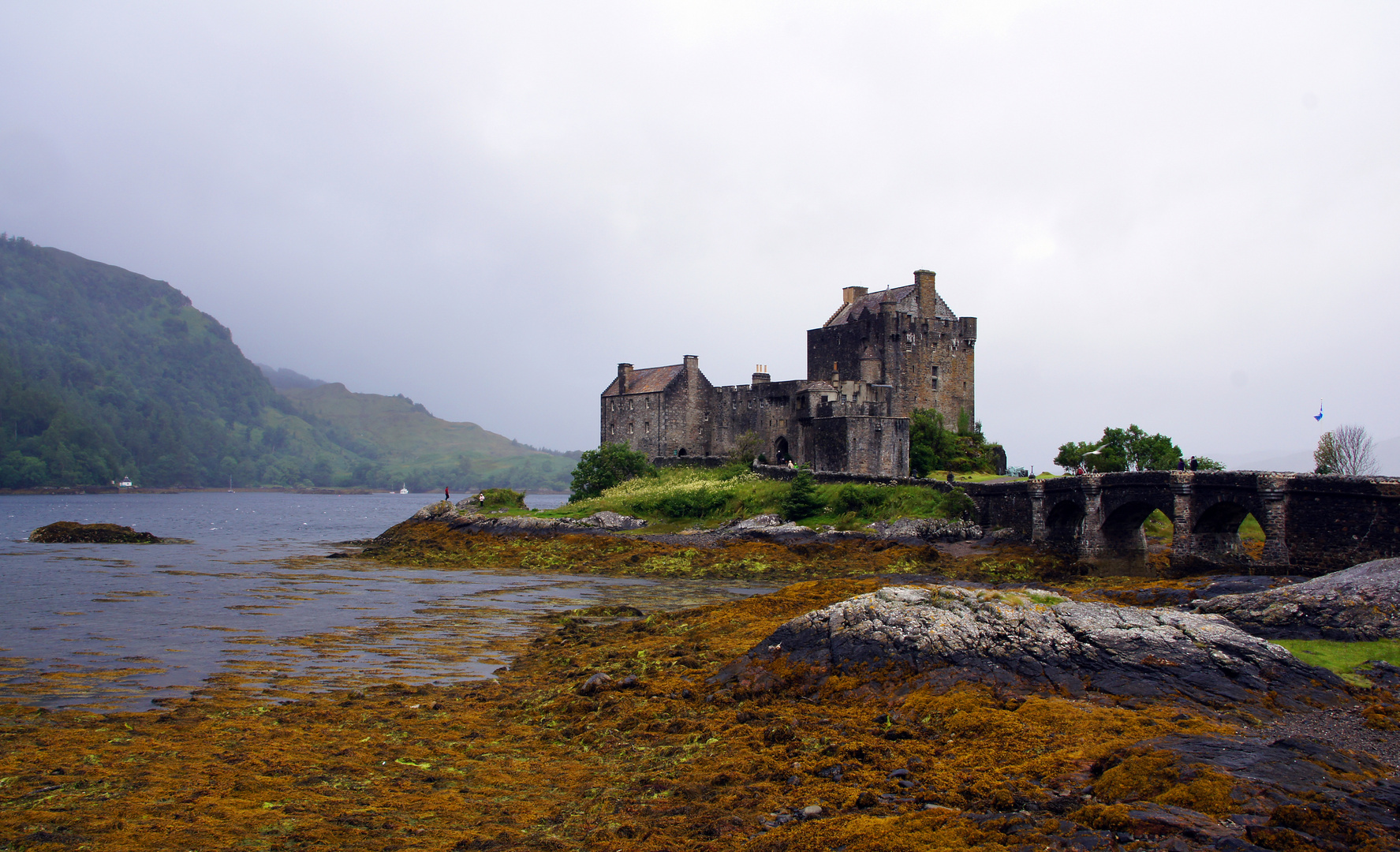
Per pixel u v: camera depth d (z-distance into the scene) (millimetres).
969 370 117250
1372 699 28328
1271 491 53719
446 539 100188
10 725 29156
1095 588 57906
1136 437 95562
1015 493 77500
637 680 34156
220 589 65250
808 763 24594
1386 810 18969
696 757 25953
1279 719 26594
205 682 35781
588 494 118375
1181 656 29781
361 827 21328
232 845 20188
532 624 51312
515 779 24891
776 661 33625
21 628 47062
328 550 102438
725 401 127875
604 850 19812
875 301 116812
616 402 135375
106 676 36469
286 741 27906
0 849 19625
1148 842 17766
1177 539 59938
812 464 107375
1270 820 18359
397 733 29000
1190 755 21953
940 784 22375
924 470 105250
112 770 24922
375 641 45438
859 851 18656
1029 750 24281
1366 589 36219
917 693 29078
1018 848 17906
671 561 80875
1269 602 37250
